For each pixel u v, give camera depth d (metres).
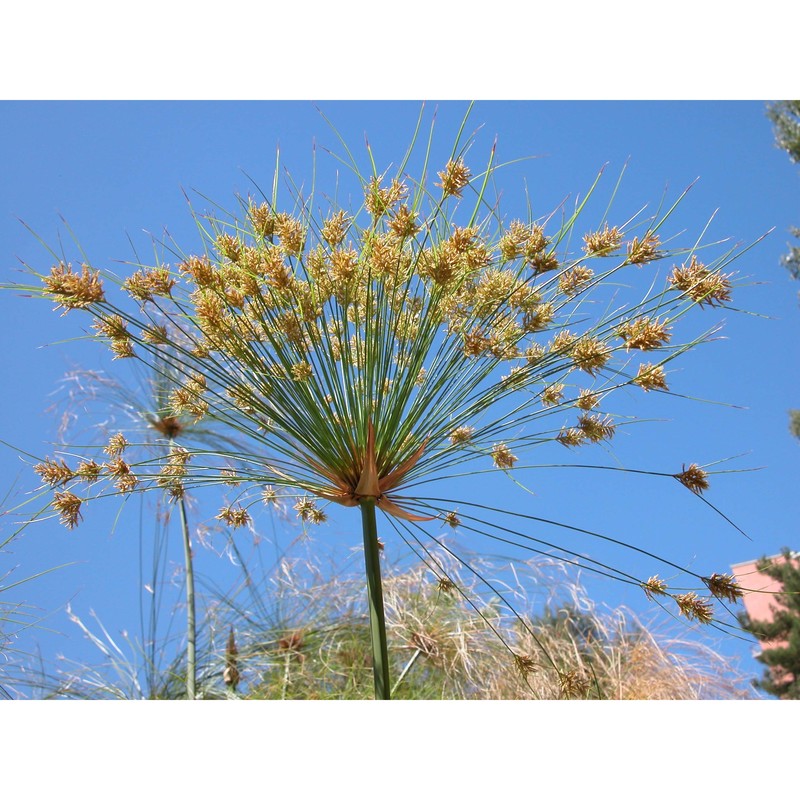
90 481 0.84
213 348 0.86
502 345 0.85
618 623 1.44
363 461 0.83
